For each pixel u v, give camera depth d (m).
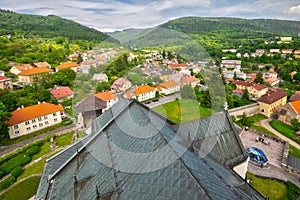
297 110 65.19
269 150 42.22
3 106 47.41
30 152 41.44
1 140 45.72
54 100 66.62
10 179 33.00
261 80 110.88
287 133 59.78
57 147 44.41
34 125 52.16
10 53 133.75
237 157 20.98
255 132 50.09
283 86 115.75
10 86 86.81
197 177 8.54
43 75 95.31
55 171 17.62
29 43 174.00
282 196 27.64
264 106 71.81
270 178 30.67
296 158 45.50
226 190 9.20
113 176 10.49
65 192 13.91
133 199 8.66
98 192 10.48
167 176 8.59
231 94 81.75
